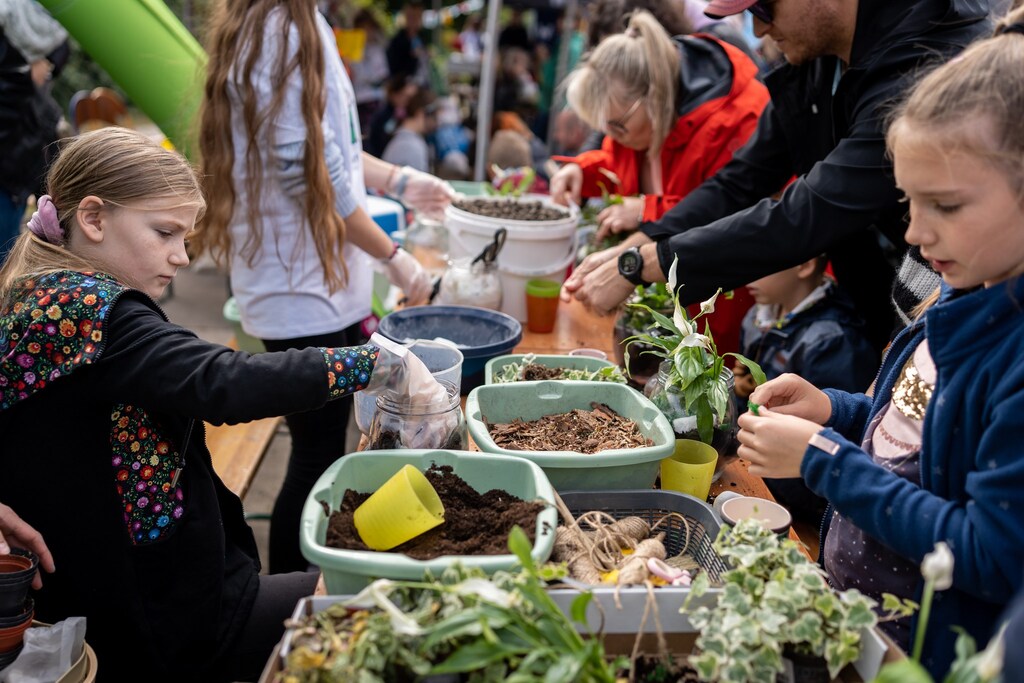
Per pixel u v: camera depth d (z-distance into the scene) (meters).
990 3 1.81
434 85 7.54
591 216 3.02
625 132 2.83
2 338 1.37
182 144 2.56
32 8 2.95
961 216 0.99
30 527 1.39
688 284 1.95
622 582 1.15
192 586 1.46
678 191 2.86
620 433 1.61
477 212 2.74
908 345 1.29
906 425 1.25
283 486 2.40
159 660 1.46
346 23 7.17
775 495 2.29
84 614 1.44
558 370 1.95
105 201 1.40
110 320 1.35
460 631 0.93
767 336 2.52
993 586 1.01
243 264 2.32
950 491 1.12
